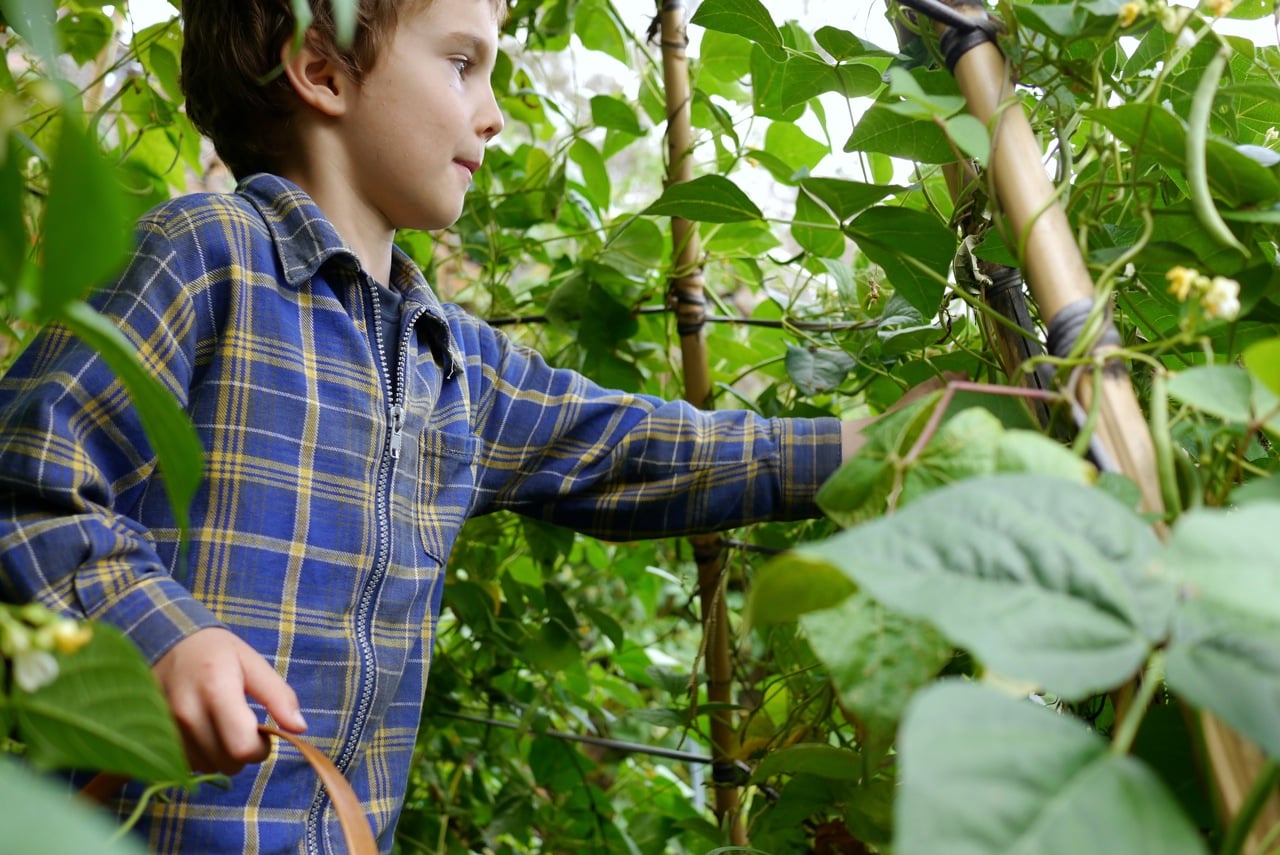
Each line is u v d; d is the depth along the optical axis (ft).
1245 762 1.48
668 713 4.10
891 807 2.48
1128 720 1.17
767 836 3.16
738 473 3.69
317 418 3.15
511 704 5.21
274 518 3.03
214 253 3.09
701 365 4.51
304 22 1.49
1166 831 1.07
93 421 2.75
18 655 1.32
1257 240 2.31
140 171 5.06
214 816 2.80
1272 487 1.37
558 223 5.53
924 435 1.66
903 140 2.89
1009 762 1.07
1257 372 1.26
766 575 1.32
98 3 4.58
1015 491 1.30
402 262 3.73
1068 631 1.19
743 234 4.81
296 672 3.00
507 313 5.32
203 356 3.06
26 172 4.45
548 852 5.23
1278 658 1.16
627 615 7.51
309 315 3.23
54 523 2.49
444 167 3.46
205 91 3.69
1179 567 1.05
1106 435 1.81
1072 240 2.06
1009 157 2.13
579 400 3.87
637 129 4.82
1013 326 2.49
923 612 1.16
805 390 3.97
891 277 2.95
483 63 3.52
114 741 1.36
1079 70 2.44
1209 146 1.92
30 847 0.73
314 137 3.49
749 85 4.79
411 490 3.41
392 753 3.35
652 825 5.21
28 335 3.99
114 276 2.94
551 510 3.86
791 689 4.06
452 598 4.79
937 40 2.61
